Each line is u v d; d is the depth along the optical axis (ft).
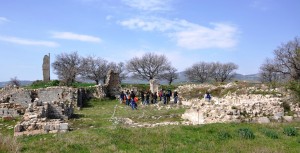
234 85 169.27
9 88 155.53
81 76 313.53
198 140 55.77
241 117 78.33
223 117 78.79
